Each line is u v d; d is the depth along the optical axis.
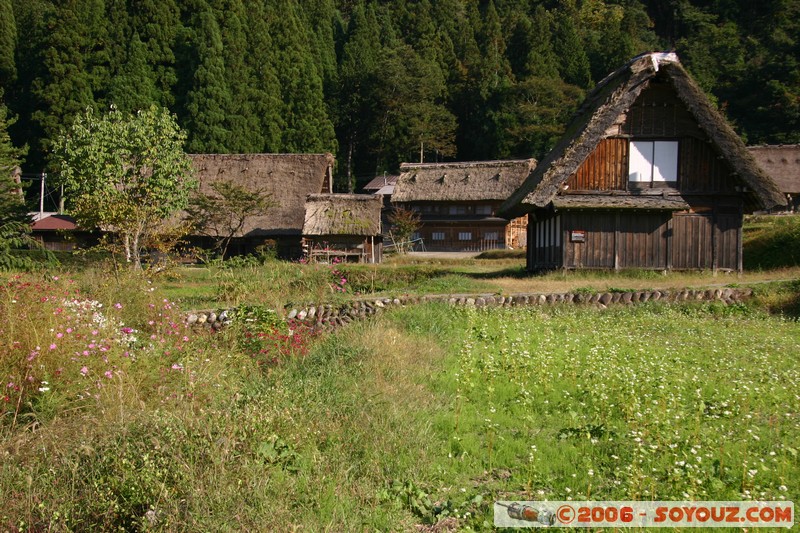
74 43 49.09
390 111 64.88
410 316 12.03
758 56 61.59
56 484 4.73
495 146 63.03
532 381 8.22
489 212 43.91
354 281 18.81
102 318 8.02
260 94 53.09
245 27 57.34
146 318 9.72
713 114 18.89
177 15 56.03
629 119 19.53
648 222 19.16
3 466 4.95
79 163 22.48
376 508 4.79
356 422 6.27
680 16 81.81
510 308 13.88
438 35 72.62
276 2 63.12
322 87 62.75
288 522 4.30
